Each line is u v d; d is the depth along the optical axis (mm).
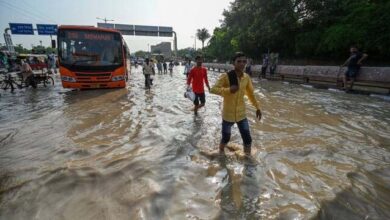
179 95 10883
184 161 3945
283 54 28719
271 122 6387
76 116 6977
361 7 18297
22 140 4969
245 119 4047
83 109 7914
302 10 22922
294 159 4062
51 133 5430
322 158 4102
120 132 5484
